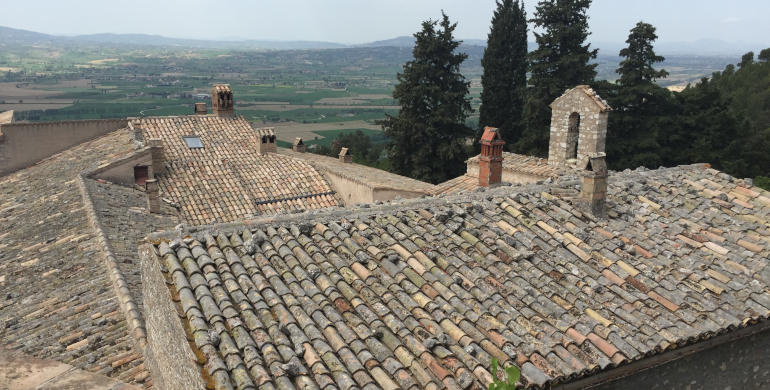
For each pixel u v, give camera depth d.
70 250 15.12
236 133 27.97
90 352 10.48
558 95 37.88
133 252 14.88
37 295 13.17
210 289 7.42
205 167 24.31
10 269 14.93
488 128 16.77
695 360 8.95
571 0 37.47
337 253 8.73
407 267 8.57
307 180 24.09
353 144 70.06
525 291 8.48
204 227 8.81
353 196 21.86
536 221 10.53
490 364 6.89
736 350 9.53
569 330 7.83
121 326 11.25
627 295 8.84
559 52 38.97
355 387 6.21
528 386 6.78
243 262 8.12
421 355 6.84
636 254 10.05
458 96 38.72
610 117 37.22
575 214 11.01
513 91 42.84
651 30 37.12
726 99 39.81
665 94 38.19
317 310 7.32
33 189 21.77
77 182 20.28
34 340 11.16
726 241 10.79
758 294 9.37
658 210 11.77
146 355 9.64
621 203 11.89
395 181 22.56
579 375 7.22
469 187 21.17
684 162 38.59
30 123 25.44
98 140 26.30
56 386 3.91
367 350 6.82
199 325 6.58
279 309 7.21
